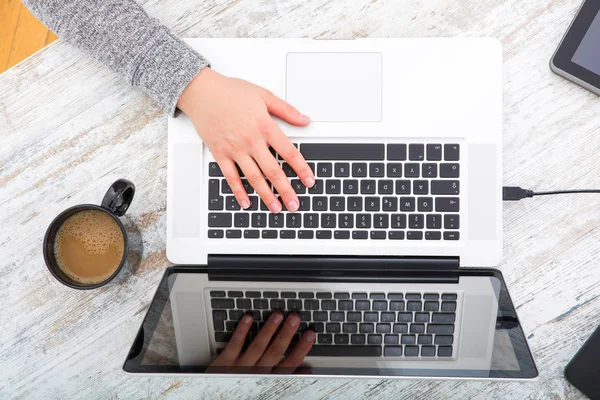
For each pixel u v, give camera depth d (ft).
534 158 2.14
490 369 1.66
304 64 2.04
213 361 1.69
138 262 2.15
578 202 2.12
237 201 2.02
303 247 2.00
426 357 1.72
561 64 2.07
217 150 2.00
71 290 2.15
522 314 2.10
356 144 2.00
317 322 1.84
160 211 2.17
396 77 2.02
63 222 1.96
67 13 2.01
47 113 2.18
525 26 2.15
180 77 1.98
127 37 2.01
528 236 2.13
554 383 2.06
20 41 3.38
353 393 2.11
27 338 2.13
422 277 1.99
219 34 2.20
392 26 2.18
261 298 1.91
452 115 2.00
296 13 2.19
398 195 1.99
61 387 2.12
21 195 2.18
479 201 1.98
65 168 2.18
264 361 1.69
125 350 2.13
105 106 2.18
